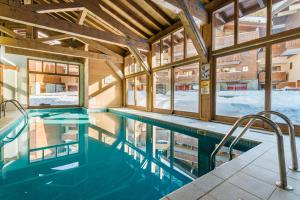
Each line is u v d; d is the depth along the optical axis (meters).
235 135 3.45
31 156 3.34
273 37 3.67
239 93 5.73
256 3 4.21
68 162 3.08
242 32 4.98
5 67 7.90
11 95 8.24
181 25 6.06
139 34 7.79
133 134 4.99
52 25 5.06
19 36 6.70
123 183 2.38
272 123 1.58
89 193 2.11
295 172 1.84
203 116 5.31
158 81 7.98
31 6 4.66
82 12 5.69
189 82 7.38
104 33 6.22
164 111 7.13
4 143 4.10
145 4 5.92
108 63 9.99
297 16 3.98
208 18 5.12
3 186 2.26
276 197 1.43
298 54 4.64
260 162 2.12
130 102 9.99
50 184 2.33
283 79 4.63
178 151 3.62
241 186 1.58
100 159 3.24
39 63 9.32
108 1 6.10
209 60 5.09
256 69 5.21
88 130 5.46
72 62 10.05
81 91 10.59
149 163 3.06
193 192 1.49
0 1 4.47
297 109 4.36
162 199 1.40
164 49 7.29
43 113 8.77
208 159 3.11
